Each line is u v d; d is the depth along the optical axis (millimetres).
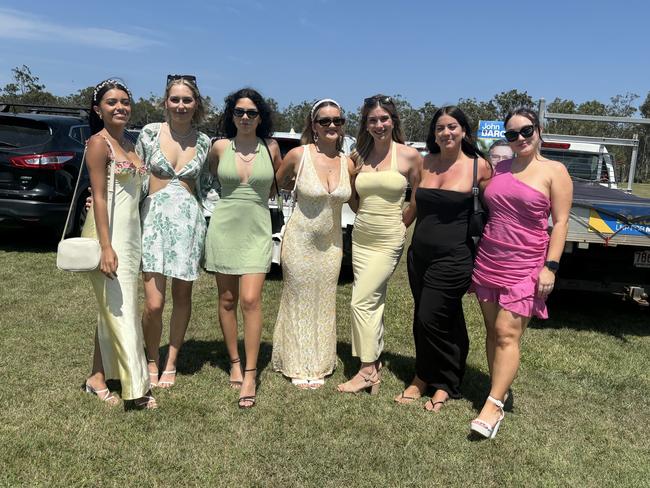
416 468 2797
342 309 5598
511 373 3150
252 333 3471
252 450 2893
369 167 3646
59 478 2576
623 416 3447
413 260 3535
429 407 3463
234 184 3508
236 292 3648
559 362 4297
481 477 2744
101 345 3311
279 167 3742
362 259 3656
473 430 3105
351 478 2697
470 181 3322
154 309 3545
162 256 3473
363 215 3623
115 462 2734
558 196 3047
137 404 3301
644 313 5863
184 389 3598
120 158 3223
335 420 3262
